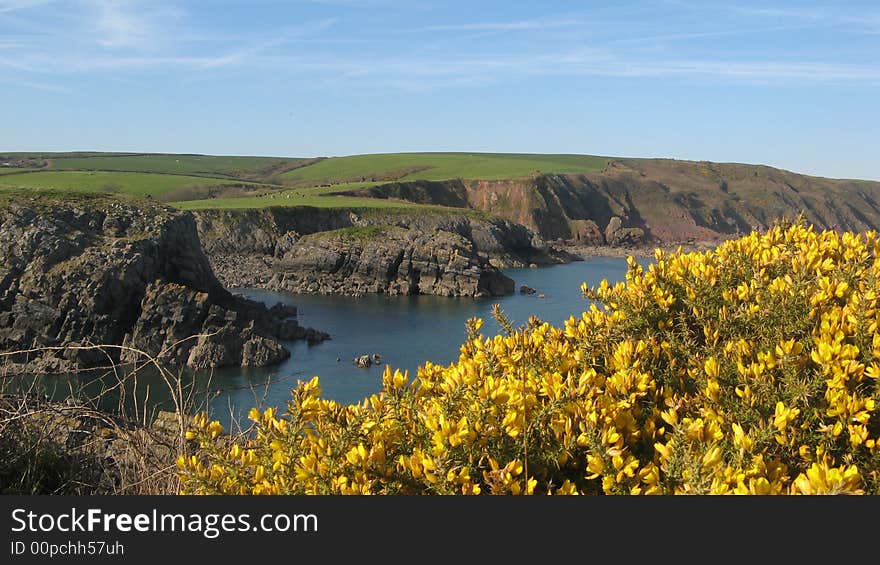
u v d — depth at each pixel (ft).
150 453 17.35
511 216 500.33
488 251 348.38
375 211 369.91
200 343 127.65
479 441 11.62
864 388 12.96
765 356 13.33
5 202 171.94
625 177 612.29
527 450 11.91
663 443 12.99
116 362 131.75
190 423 15.67
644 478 10.94
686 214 577.84
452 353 142.10
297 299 222.69
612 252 426.92
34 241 154.51
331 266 254.47
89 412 18.29
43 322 141.38
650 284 17.33
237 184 513.45
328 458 11.61
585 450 12.03
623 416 12.75
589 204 552.00
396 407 12.65
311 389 12.62
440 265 237.25
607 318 16.46
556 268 329.31
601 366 15.35
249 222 328.70
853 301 14.98
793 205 635.66
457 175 595.06
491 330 144.56
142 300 143.84
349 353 141.28
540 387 13.28
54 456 17.35
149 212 181.88
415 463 11.25
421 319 181.37
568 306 200.64
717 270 18.08
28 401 18.76
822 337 13.52
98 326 142.41
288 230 334.24
